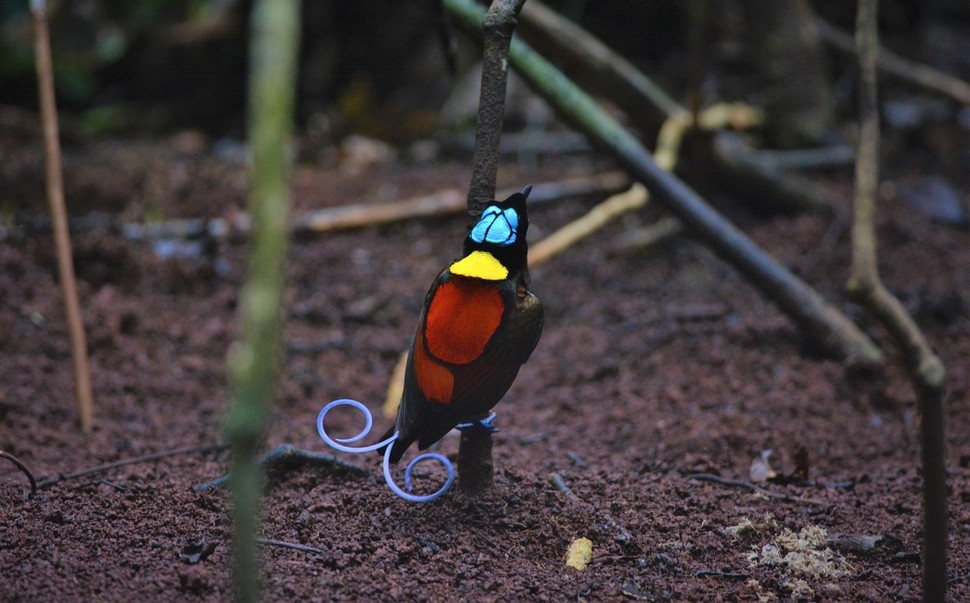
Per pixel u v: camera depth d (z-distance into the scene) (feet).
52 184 21.02
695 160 32.58
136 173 36.19
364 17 49.47
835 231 31.37
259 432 7.82
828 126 36.63
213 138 48.19
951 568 15.15
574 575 14.57
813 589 14.44
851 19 47.62
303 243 32.14
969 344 25.54
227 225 31.60
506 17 13.84
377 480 17.46
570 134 41.96
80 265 28.81
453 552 14.83
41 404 22.38
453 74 19.53
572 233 28.55
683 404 22.76
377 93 49.52
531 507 16.26
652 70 47.42
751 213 33.60
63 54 47.80
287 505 16.22
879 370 23.26
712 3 37.22
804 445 20.36
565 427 22.07
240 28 48.55
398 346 26.61
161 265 29.58
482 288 13.24
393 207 33.68
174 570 13.67
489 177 14.24
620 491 17.70
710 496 17.88
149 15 48.62
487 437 16.03
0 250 29.01
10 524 15.01
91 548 14.40
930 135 40.16
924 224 32.94
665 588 14.25
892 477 19.15
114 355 25.36
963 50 46.39
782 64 36.19
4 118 44.34
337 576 13.84
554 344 26.53
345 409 23.50
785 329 25.57
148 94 48.70
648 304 28.71
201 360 25.50
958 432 21.26
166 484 17.54
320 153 42.55
